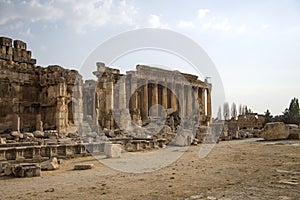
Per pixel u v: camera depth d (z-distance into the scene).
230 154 28.50
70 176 16.97
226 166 20.22
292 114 103.81
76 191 12.91
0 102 41.78
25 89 44.97
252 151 31.17
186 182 14.61
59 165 21.47
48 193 12.57
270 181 14.41
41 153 24.08
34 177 16.75
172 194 12.03
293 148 33.47
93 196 11.92
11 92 43.09
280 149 32.59
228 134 57.84
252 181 14.52
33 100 45.53
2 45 44.00
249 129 77.69
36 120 43.62
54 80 44.44
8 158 21.97
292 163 21.02
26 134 34.66
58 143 28.12
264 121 96.06
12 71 43.62
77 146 26.53
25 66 45.56
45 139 31.94
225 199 11.02
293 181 14.33
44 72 46.09
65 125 43.38
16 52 45.69
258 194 11.73
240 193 11.95
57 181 15.43
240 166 20.11
